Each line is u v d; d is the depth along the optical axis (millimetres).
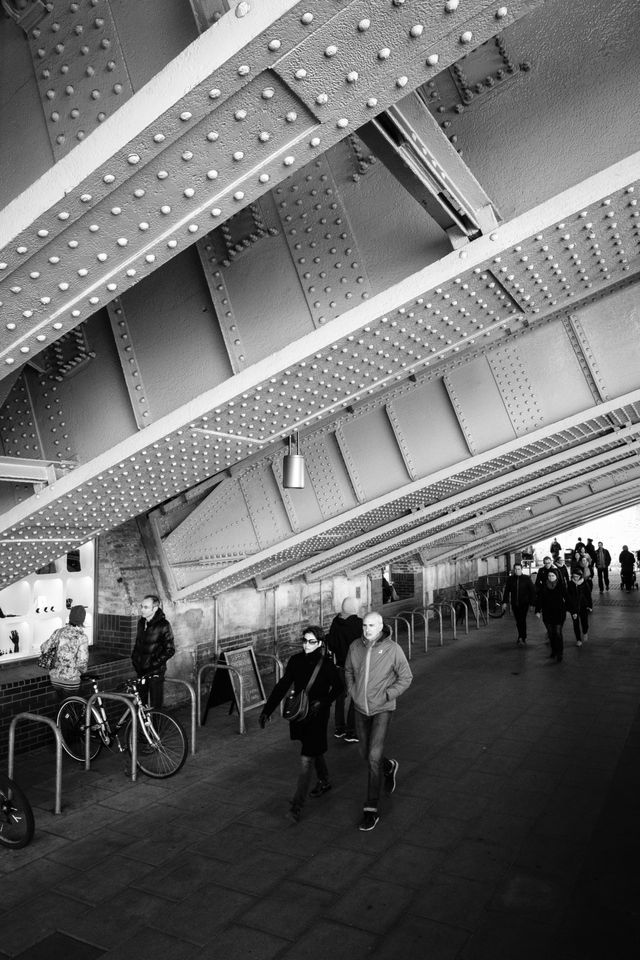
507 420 7344
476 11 2000
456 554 20969
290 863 4883
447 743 7824
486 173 3879
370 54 2094
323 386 4930
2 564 5934
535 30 3766
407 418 8141
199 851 5102
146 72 2629
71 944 3904
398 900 4328
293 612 13250
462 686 10930
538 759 7168
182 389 4988
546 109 3762
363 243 4434
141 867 4848
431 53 2141
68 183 2420
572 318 6863
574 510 22188
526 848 5051
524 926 3982
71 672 7281
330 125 2355
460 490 11023
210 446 5359
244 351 4730
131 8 2660
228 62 2064
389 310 4102
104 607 9273
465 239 3924
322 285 4527
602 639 16031
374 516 10188
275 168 2520
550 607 13016
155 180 2473
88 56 2766
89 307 3102
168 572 9508
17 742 7348
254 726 8734
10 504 5730
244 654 9641
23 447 5570
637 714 8930
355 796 6238
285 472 6516
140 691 7676
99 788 6477
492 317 4566
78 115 2785
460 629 18688
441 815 5723
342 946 3832
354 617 8062
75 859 4984
